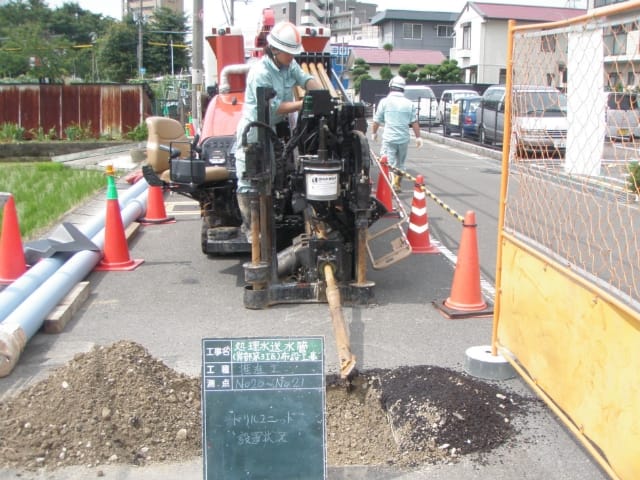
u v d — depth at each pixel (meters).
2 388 4.65
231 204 7.68
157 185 7.25
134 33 64.12
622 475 3.19
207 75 11.09
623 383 3.18
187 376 4.66
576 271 3.71
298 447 3.32
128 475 3.61
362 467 3.70
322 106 5.68
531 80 4.33
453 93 29.77
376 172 14.68
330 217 6.38
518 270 4.50
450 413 4.14
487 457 3.80
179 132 8.40
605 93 3.51
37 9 71.94
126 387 4.17
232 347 3.30
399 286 7.12
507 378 4.75
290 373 3.31
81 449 3.76
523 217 5.04
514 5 55.69
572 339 3.71
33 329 5.45
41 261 7.06
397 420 4.20
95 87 25.59
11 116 25.45
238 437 3.31
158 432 3.96
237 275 7.52
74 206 11.39
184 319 6.07
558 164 4.42
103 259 7.78
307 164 5.76
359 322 5.98
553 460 3.77
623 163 3.52
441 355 5.25
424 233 8.60
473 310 6.16
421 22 69.06
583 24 3.61
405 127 11.70
